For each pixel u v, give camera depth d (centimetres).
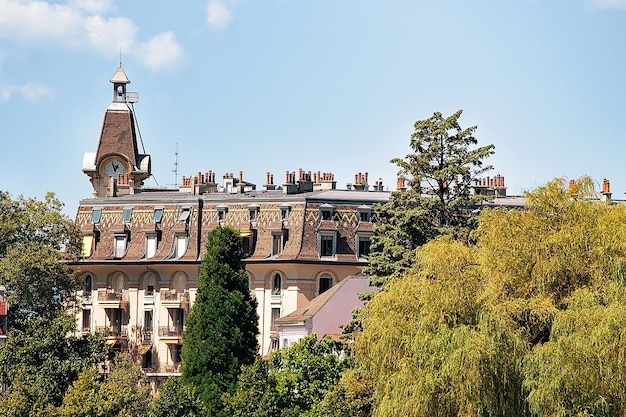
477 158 14975
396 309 11169
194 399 13962
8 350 12988
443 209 14825
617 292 10425
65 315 13562
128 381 18338
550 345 10150
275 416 13025
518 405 10288
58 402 12862
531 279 10706
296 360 13512
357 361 11381
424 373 10531
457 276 10862
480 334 10388
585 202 11056
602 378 10019
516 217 11012
